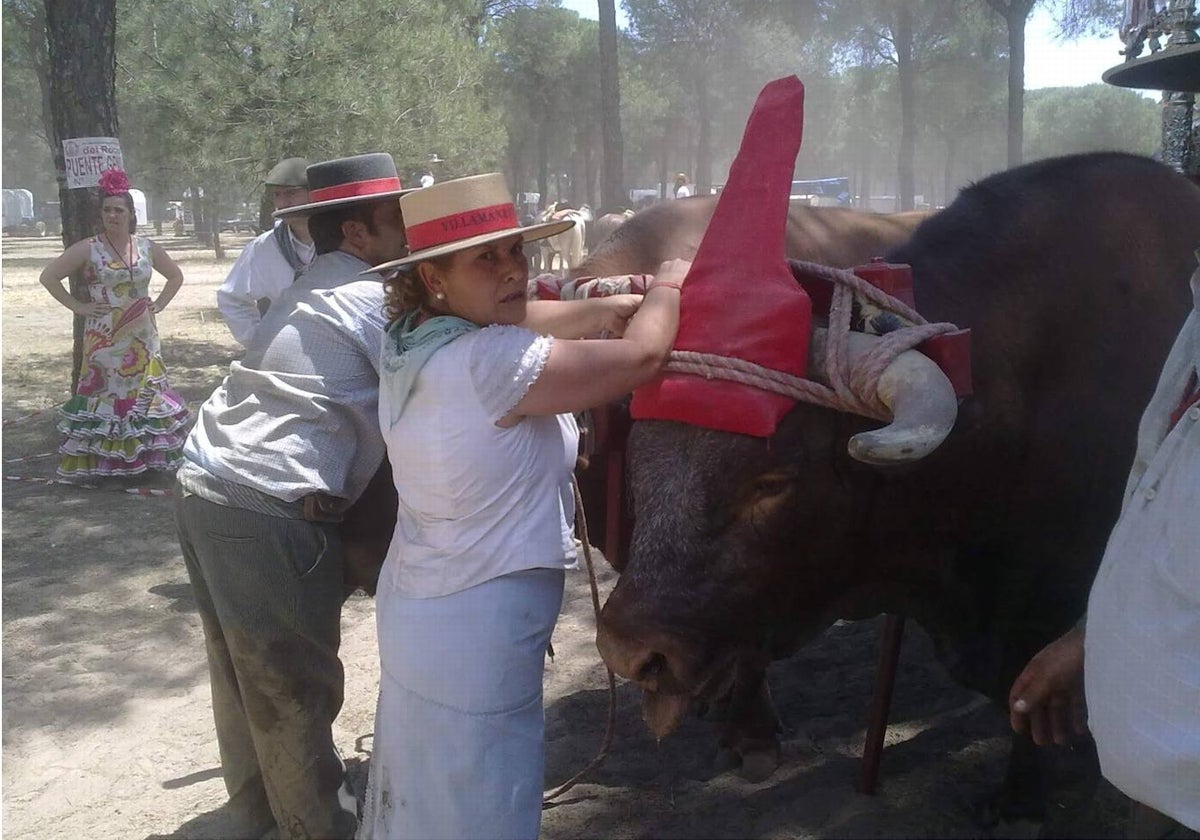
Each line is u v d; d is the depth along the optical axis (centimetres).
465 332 244
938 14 3097
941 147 4494
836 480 263
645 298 260
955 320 285
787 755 413
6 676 485
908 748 419
